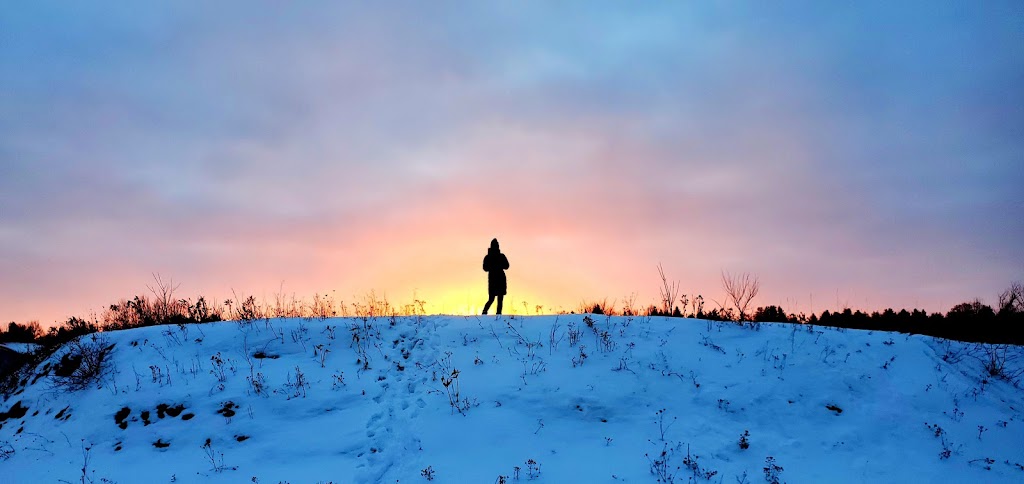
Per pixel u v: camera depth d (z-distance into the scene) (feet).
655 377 33.42
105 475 25.70
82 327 44.34
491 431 28.32
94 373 34.81
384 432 28.27
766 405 30.60
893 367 34.09
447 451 26.78
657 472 24.81
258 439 27.99
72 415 31.35
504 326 41.19
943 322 46.96
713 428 28.58
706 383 32.78
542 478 24.49
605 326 40.65
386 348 37.55
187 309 46.65
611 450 26.76
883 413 29.84
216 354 36.09
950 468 25.40
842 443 27.50
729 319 43.04
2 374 40.81
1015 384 33.14
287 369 34.30
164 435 28.63
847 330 39.42
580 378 33.19
